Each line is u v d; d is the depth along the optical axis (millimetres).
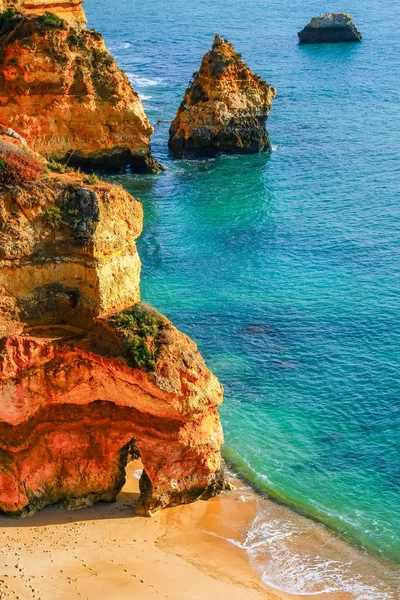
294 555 37062
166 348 36688
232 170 89938
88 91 82312
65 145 83875
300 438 45938
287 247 71812
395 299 61781
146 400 36781
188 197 82812
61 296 37875
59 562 34219
